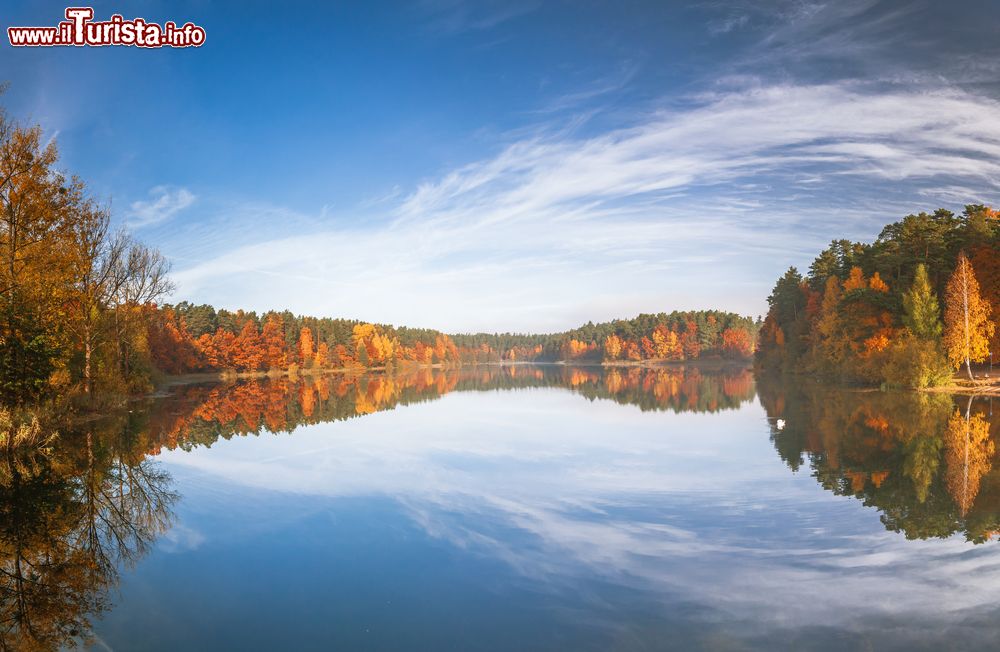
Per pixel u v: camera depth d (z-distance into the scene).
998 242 53.09
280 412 39.72
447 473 18.09
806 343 74.75
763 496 14.52
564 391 61.97
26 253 27.66
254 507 14.22
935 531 11.59
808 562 9.95
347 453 22.19
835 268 75.62
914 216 58.47
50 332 27.95
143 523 12.98
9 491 16.16
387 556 10.54
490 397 54.41
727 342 174.00
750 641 7.13
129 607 8.52
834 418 30.14
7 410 24.12
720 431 26.83
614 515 13.05
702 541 11.13
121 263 40.88
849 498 14.20
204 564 10.27
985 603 8.18
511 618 7.88
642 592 8.73
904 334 50.28
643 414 35.66
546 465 19.19
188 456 21.70
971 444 21.58
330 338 146.12
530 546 10.99
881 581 9.04
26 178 27.41
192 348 99.88
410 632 7.51
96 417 33.31
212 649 7.13
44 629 7.82
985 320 48.78
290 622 7.86
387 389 71.19
